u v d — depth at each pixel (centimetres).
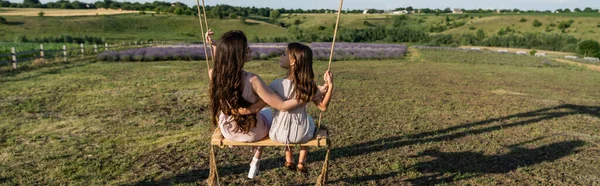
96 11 11838
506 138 771
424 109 1045
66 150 635
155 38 7606
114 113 915
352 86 1459
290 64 399
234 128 411
